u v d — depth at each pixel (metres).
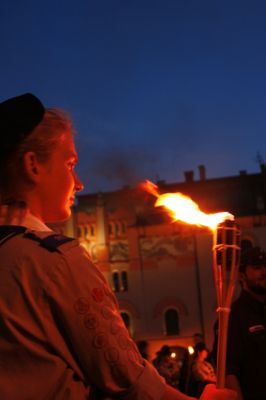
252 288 3.86
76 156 1.53
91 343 1.22
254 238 38.03
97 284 1.28
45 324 1.21
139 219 39.00
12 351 1.20
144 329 36.84
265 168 39.81
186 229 37.66
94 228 39.91
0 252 1.28
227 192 40.19
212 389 1.42
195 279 36.97
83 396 1.23
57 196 1.46
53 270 1.24
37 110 1.41
